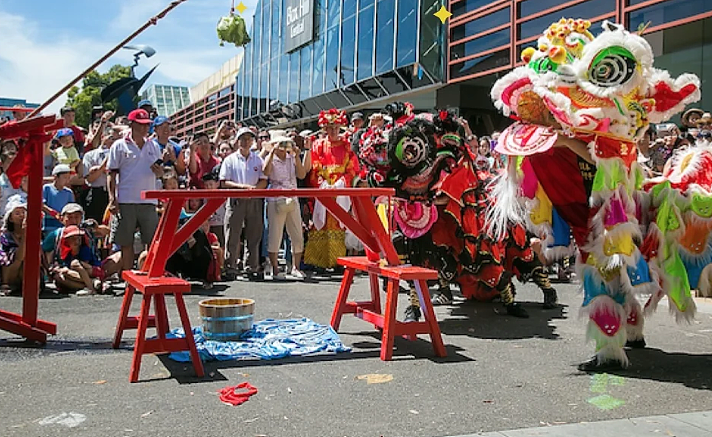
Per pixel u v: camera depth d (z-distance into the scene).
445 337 5.90
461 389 4.33
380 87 18.91
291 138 10.52
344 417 3.78
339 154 9.83
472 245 6.37
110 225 8.48
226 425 3.64
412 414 3.84
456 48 15.48
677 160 5.19
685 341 5.75
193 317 6.73
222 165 9.56
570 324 6.48
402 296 8.06
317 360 5.04
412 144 5.95
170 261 8.53
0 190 9.28
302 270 10.48
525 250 6.93
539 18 12.99
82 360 5.02
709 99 11.03
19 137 5.60
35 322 5.68
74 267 8.19
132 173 8.14
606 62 4.53
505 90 4.95
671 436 3.48
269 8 27.86
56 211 9.18
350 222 5.63
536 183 5.06
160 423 3.67
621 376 4.66
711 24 10.48
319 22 22.91
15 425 3.64
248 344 5.30
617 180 4.68
